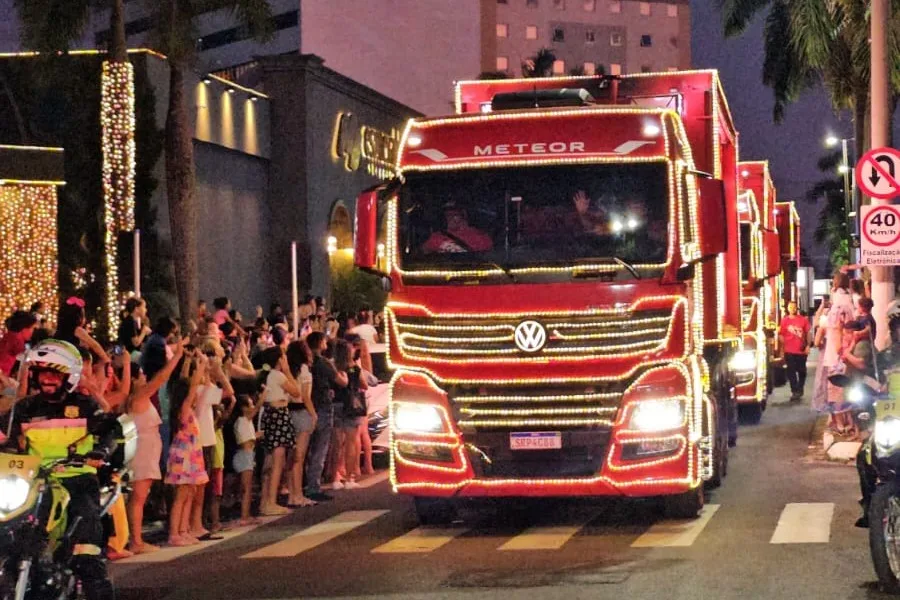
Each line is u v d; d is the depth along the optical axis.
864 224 17.39
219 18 74.31
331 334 22.50
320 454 17.00
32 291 29.36
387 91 69.06
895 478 9.59
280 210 42.78
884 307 20.19
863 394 10.59
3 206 28.98
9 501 7.88
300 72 42.78
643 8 127.19
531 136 13.17
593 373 12.62
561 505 15.34
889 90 20.22
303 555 12.48
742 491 15.73
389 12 69.12
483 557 11.84
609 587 10.14
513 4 121.88
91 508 8.72
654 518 13.91
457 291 12.93
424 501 13.90
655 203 12.90
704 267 15.59
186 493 13.87
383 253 13.24
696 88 15.80
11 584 7.98
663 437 12.64
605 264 12.75
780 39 39.09
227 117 39.06
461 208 13.12
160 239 32.59
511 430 12.75
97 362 14.11
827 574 10.40
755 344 23.33
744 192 22.44
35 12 28.16
